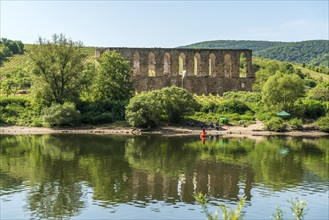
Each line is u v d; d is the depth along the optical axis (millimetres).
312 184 43125
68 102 90688
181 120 92938
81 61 94562
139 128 86875
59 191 39500
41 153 58781
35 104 94375
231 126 91438
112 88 97625
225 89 130000
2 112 93562
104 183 42438
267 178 45406
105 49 122500
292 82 94750
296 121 90188
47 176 45094
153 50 125938
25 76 143875
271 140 76312
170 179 44438
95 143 69312
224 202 36750
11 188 40375
